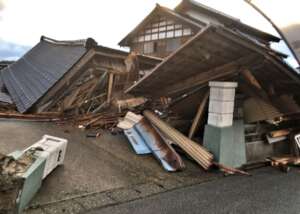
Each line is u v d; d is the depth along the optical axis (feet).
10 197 9.37
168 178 15.49
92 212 10.75
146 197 12.72
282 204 13.05
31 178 10.37
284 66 17.08
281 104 21.88
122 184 13.92
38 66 39.24
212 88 18.85
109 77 32.14
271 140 21.89
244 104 21.33
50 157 12.94
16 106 28.86
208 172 17.12
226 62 17.56
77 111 28.89
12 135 19.25
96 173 14.78
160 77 20.33
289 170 19.01
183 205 12.21
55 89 27.96
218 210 11.97
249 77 18.37
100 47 29.86
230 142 18.45
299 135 22.47
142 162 17.56
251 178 16.75
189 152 18.85
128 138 20.65
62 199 11.42
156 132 20.25
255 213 11.96
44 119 25.85
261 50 15.29
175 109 24.86
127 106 30.55
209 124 19.02
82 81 30.30
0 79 45.73
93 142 20.42
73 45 35.29
